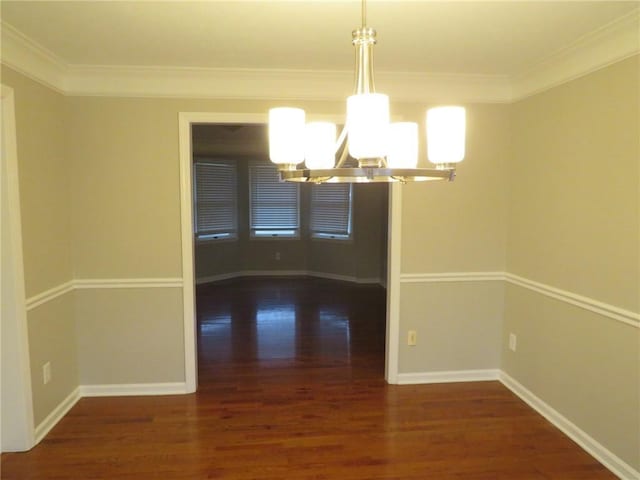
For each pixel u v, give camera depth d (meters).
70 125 3.07
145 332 3.27
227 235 7.54
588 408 2.57
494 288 3.48
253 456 2.54
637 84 2.19
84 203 3.13
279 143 1.35
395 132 1.46
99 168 3.12
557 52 2.64
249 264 7.77
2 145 2.38
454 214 3.39
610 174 2.38
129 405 3.13
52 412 2.86
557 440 2.70
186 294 3.27
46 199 2.79
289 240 7.79
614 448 2.38
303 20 2.21
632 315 2.24
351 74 3.12
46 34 2.39
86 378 3.25
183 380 3.33
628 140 2.25
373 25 2.28
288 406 3.13
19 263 2.49
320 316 5.37
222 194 7.38
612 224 2.37
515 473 2.39
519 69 3.01
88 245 3.16
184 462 2.48
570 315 2.71
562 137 2.76
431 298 3.45
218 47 2.62
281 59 2.83
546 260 2.94
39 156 2.71
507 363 3.44
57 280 2.93
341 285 7.04
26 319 2.56
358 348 4.30
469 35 2.41
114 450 2.59
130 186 3.16
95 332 3.23
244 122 3.19
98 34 2.40
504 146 3.35
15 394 2.53
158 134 3.14
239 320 5.20
